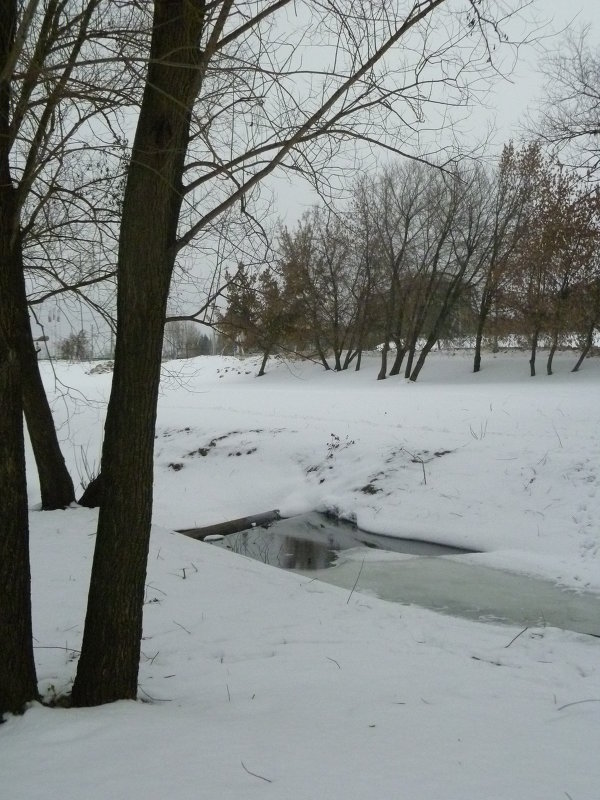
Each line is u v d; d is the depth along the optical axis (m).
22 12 4.41
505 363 36.19
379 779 3.08
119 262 4.26
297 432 19.05
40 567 7.81
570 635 7.17
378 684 4.86
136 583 4.24
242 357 46.09
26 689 3.98
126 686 4.23
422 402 21.81
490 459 14.54
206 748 3.38
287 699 4.45
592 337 32.56
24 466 4.02
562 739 3.84
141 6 4.84
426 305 34.19
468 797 2.92
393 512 13.84
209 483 17.28
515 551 11.51
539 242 28.83
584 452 13.84
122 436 4.18
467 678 5.12
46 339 11.23
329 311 33.09
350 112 4.75
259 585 7.82
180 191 4.62
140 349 4.19
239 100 5.26
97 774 3.05
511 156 30.86
